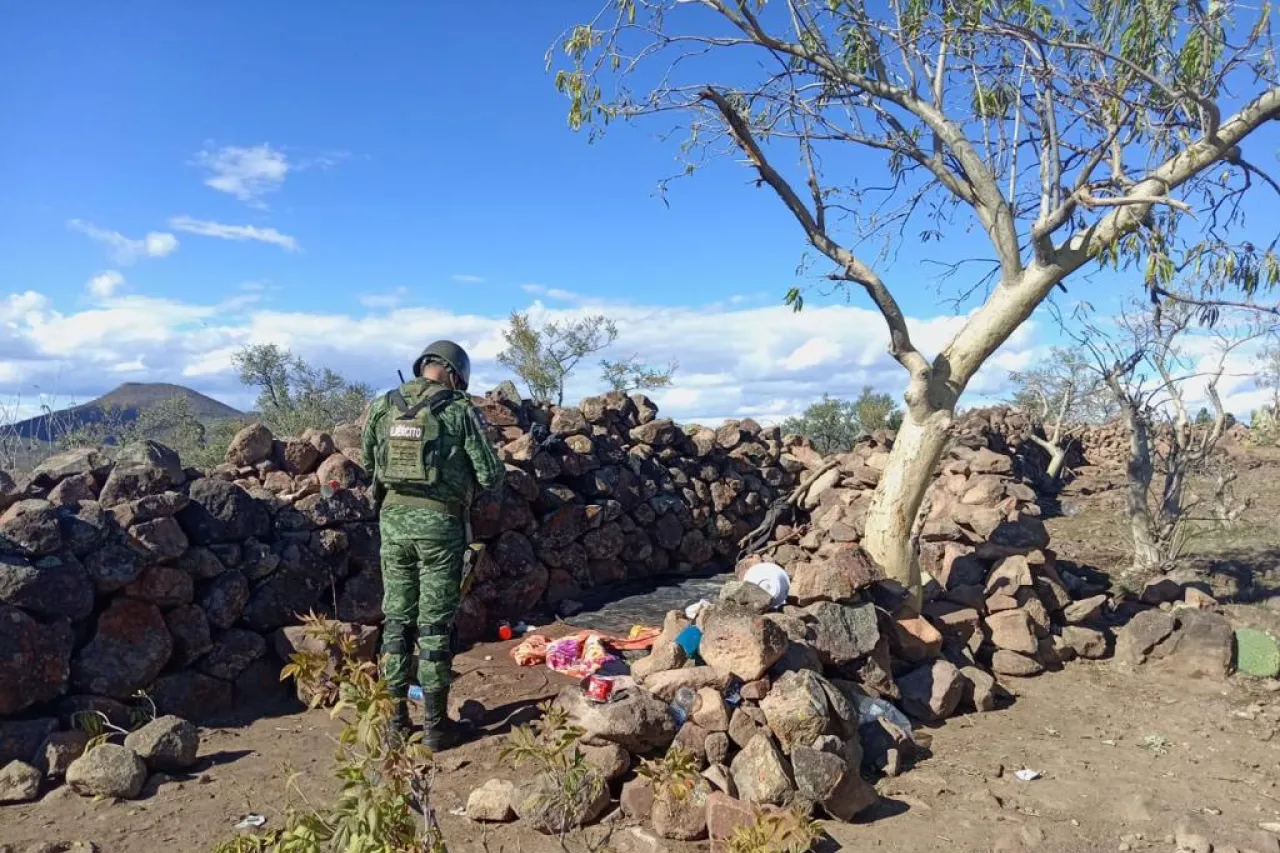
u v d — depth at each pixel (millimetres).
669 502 9883
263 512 5785
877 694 5258
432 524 4883
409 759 2400
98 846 3725
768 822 3188
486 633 7230
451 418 5027
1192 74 5934
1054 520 12656
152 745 4395
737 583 5344
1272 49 5934
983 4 5922
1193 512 10867
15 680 4449
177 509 5246
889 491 6254
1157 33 6090
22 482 5395
